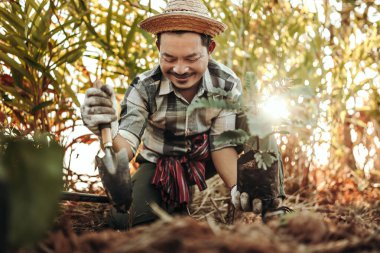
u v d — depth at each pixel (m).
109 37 3.39
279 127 2.34
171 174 2.59
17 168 1.37
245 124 2.57
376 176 3.83
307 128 3.47
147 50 3.62
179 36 2.38
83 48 3.30
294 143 3.59
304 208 3.00
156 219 2.56
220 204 3.23
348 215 2.91
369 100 3.79
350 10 3.68
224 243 1.40
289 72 3.58
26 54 3.14
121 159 2.14
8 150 1.41
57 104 3.44
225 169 2.60
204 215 2.94
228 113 2.58
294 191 3.56
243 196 2.25
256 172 2.22
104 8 3.60
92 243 1.49
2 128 2.98
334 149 3.71
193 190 2.93
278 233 1.57
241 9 3.71
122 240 1.49
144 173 2.69
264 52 3.65
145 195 2.61
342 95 3.66
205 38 2.43
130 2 3.48
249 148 2.23
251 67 3.62
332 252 1.49
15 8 3.16
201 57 2.42
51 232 1.59
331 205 3.29
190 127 2.60
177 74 2.42
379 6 3.67
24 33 3.16
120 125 2.55
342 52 3.70
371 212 3.02
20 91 3.32
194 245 1.39
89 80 3.61
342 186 3.61
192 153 2.62
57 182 1.40
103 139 2.17
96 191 3.34
